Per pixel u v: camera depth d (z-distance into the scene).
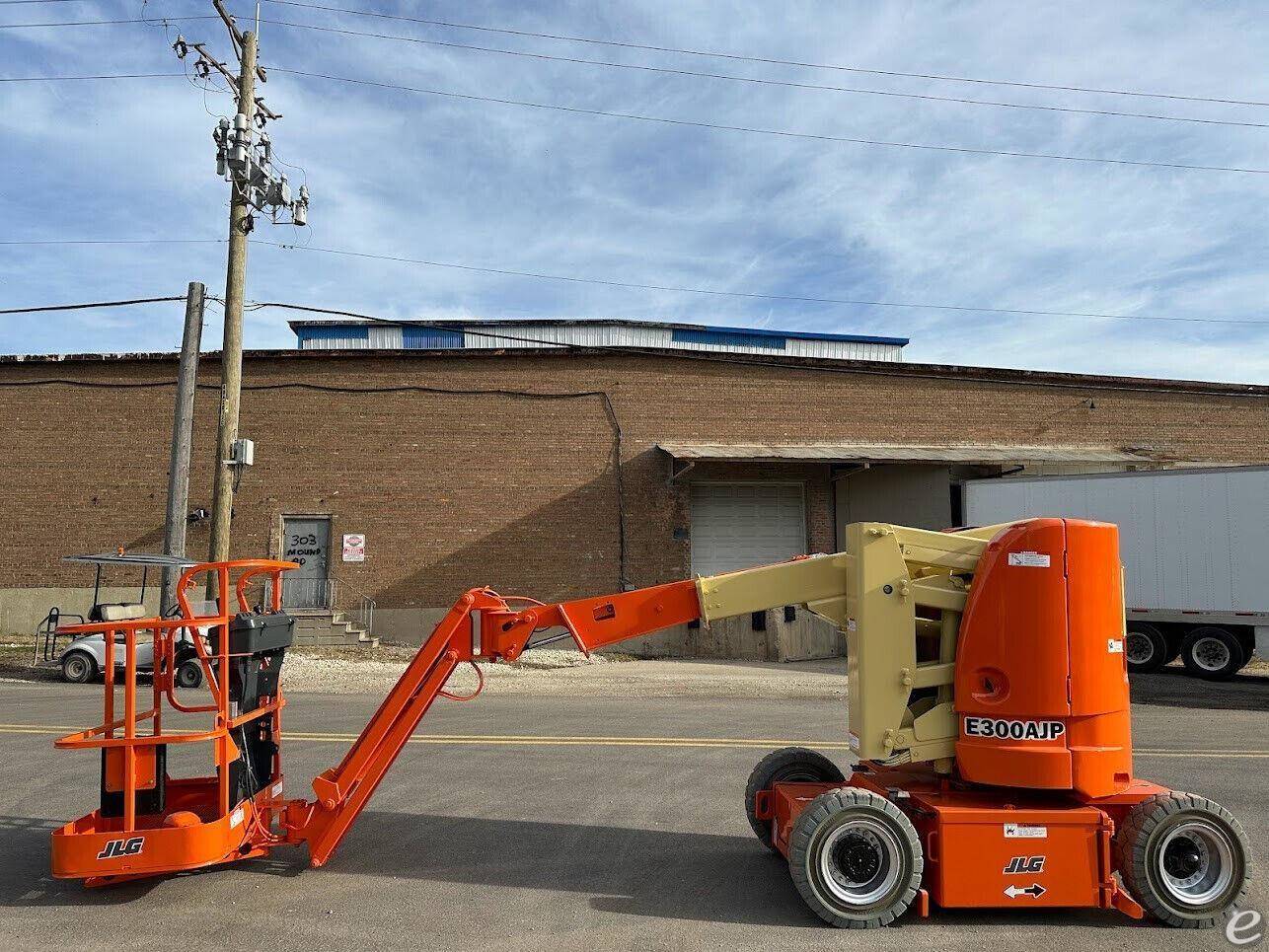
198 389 20.91
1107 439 23.88
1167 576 16.81
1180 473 16.73
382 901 5.16
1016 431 23.45
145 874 5.26
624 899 5.21
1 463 20.61
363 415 20.97
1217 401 24.47
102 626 5.14
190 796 5.85
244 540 20.53
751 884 5.46
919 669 5.09
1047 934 4.73
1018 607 4.93
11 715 11.32
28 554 20.44
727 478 22.06
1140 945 4.59
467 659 5.65
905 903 4.78
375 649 19.52
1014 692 4.89
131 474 20.64
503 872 5.66
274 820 5.80
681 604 5.58
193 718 11.01
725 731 10.55
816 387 22.48
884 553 5.16
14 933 4.68
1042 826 4.84
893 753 5.05
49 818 6.82
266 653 5.89
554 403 21.44
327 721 10.98
